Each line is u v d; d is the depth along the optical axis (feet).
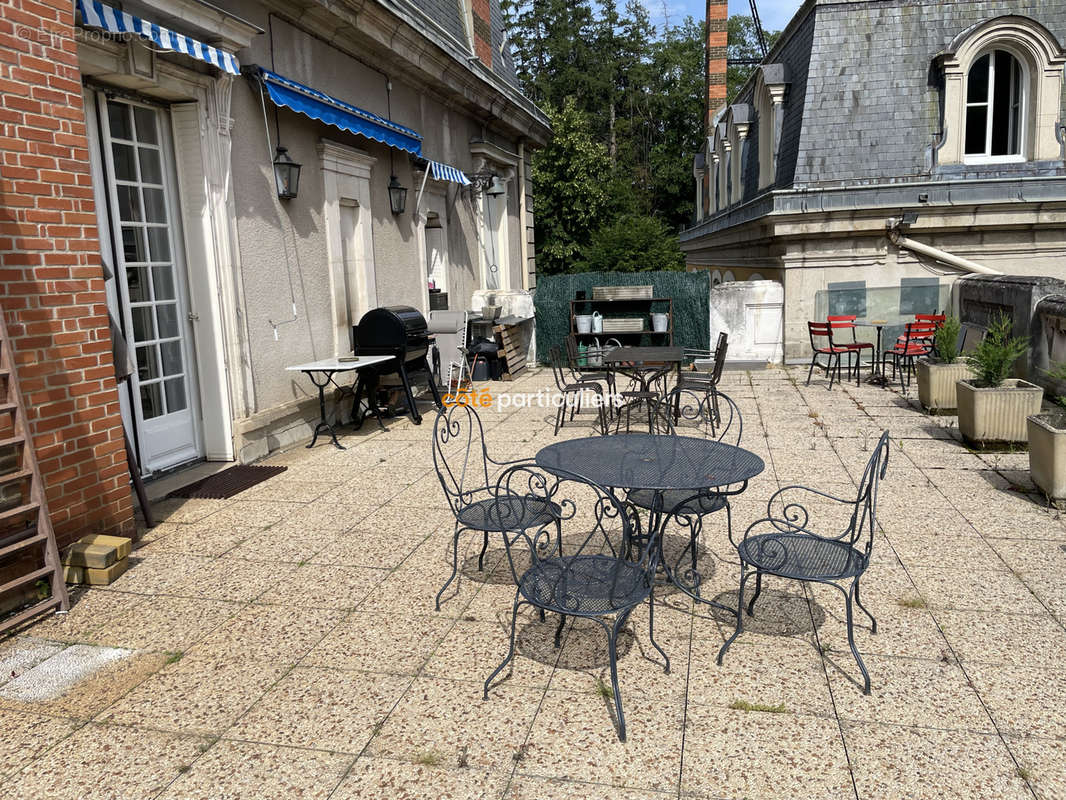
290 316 24.86
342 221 29.09
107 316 15.24
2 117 13.02
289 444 24.61
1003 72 41.88
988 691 10.04
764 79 45.75
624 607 9.63
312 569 14.69
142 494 16.97
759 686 10.30
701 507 13.53
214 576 14.42
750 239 47.78
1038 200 38.55
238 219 22.02
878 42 41.78
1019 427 22.09
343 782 8.55
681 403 31.30
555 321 45.60
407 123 33.40
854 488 18.99
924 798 8.07
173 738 9.43
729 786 8.34
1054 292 26.21
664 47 143.23
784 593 13.21
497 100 42.22
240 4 21.65
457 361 35.01
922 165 40.86
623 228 100.68
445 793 8.34
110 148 18.40
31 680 10.84
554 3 132.16
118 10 16.42
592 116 131.34
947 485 19.08
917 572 13.91
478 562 14.90
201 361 21.54
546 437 25.66
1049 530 15.81
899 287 39.91
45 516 12.81
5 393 12.84
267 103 23.41
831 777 8.45
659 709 9.83
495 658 11.23
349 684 10.59
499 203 47.55
